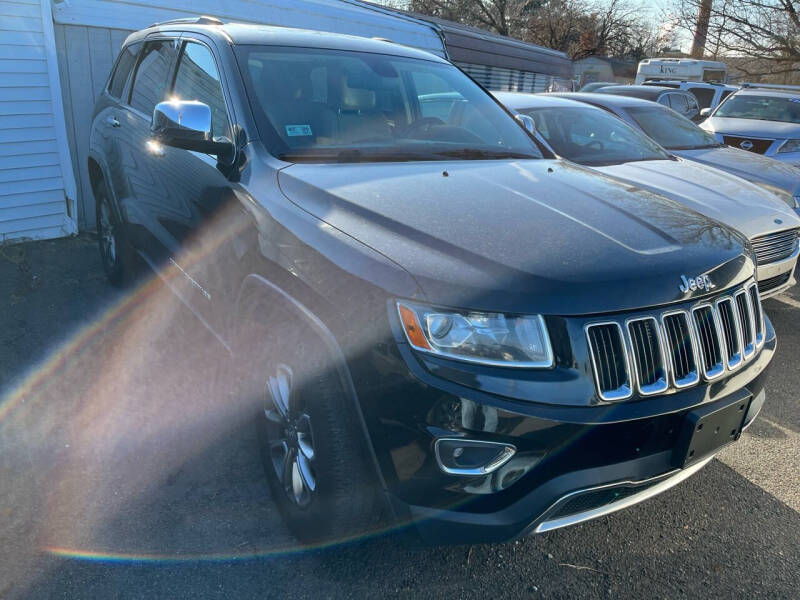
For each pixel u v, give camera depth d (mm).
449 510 2072
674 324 2203
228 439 3236
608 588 2490
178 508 2748
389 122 3367
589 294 2074
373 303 2086
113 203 4375
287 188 2635
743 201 5062
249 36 3383
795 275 6852
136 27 6395
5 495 2744
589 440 2039
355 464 2238
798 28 22969
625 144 6258
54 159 6012
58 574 2355
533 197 2680
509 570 2549
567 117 6352
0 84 5559
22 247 5777
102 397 3518
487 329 2004
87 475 2908
